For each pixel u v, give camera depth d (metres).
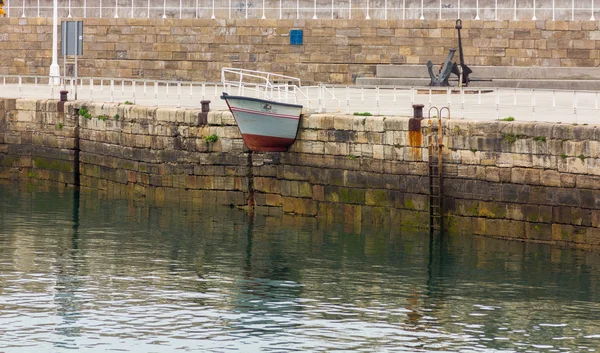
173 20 71.56
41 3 75.56
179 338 36.38
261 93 62.56
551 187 45.69
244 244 48.16
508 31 67.56
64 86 65.31
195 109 56.50
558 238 45.72
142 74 72.31
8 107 65.00
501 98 59.34
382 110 54.03
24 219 53.22
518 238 46.69
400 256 45.81
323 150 51.81
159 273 43.59
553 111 51.62
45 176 64.00
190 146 56.28
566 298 40.38
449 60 63.25
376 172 50.28
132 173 59.06
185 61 71.56
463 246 46.91
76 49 61.66
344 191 51.34
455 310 39.19
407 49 68.75
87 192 60.59
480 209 47.53
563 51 67.12
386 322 38.00
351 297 40.59
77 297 40.34
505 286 41.78
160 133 57.44
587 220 44.84
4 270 43.69
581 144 44.78
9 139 65.19
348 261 45.25
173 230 50.81
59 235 49.81
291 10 72.12
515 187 46.56
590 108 50.25
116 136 59.75
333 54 69.50
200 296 40.66
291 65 70.00
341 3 71.69
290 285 42.03
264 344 35.91
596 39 66.81
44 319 38.00
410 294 40.97
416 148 48.97
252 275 43.38
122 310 38.97
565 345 36.03
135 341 36.06
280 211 53.78
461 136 47.81
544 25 67.25
